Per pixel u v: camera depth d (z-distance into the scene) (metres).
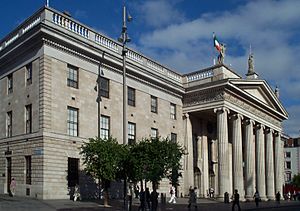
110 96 39.34
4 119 37.31
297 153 114.56
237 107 50.31
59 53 34.31
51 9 33.78
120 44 41.06
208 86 48.44
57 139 32.94
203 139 54.09
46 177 31.62
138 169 28.34
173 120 49.28
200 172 52.75
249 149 53.19
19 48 35.50
